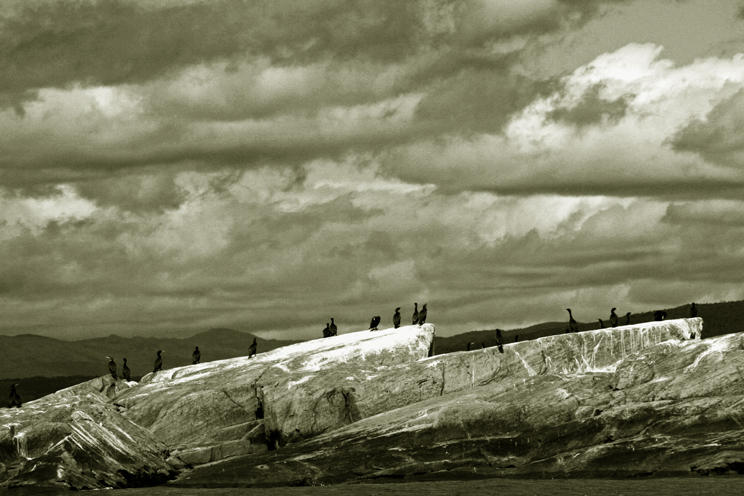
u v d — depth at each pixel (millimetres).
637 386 105812
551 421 104875
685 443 98500
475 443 104688
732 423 98938
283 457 108875
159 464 110875
